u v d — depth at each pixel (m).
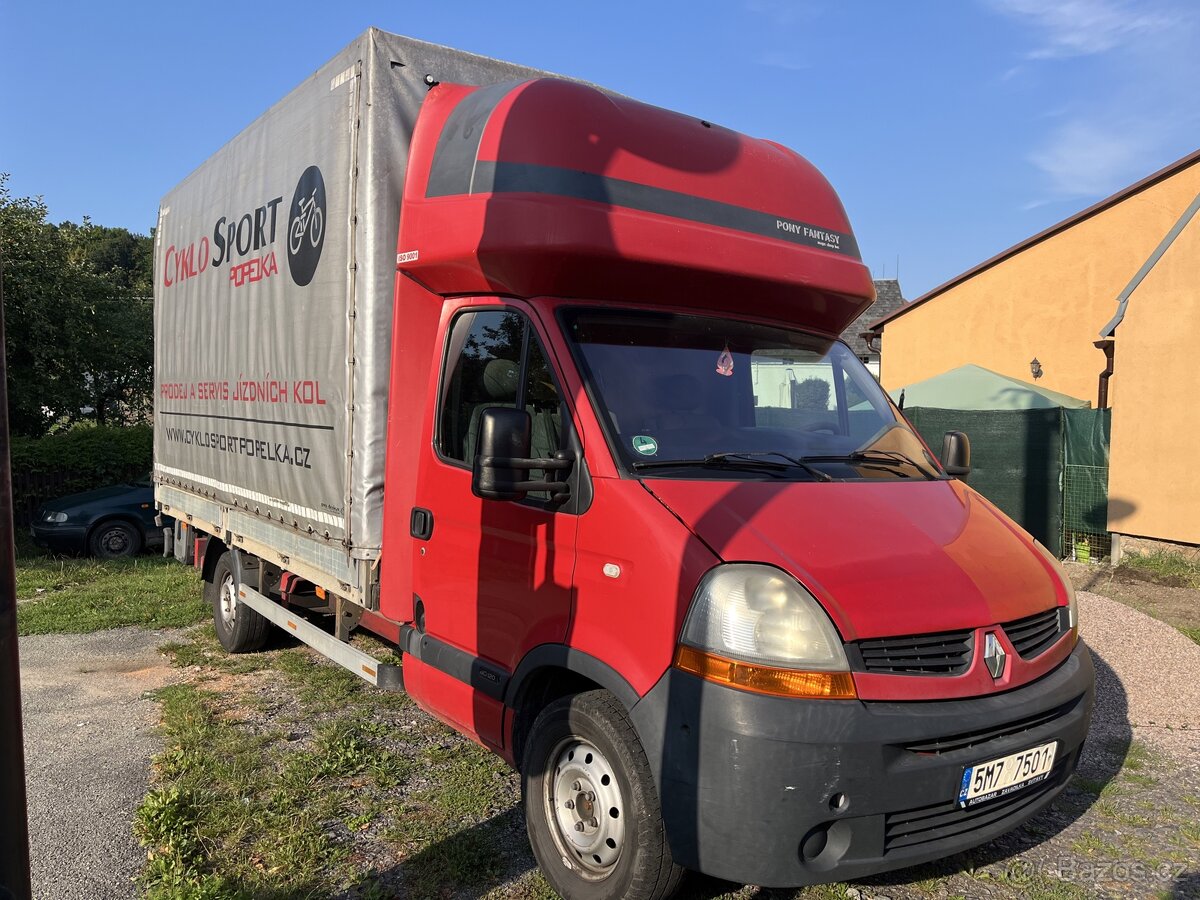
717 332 3.99
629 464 3.28
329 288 4.74
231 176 6.33
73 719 5.59
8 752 1.73
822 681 2.72
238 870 3.65
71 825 4.09
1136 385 10.67
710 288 3.96
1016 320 18.84
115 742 5.18
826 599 2.80
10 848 1.74
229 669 6.64
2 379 1.72
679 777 2.79
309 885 3.52
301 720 5.46
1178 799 4.36
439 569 4.08
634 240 3.65
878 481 3.65
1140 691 5.86
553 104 3.76
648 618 2.97
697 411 3.64
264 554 5.84
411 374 4.28
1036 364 18.44
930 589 2.98
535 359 3.67
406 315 4.25
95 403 20.75
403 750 4.93
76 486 15.84
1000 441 12.03
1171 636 7.04
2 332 1.72
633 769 2.97
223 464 6.59
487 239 3.64
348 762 4.71
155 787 4.51
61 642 7.60
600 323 3.70
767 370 3.99
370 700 5.82
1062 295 18.06
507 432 3.29
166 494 8.26
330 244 4.72
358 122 4.41
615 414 3.42
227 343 6.41
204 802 4.21
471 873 3.61
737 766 2.69
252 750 4.92
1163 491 10.45
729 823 2.71
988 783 2.92
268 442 5.64
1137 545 10.78
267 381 5.62
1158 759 4.82
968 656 2.96
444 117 4.21
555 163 3.65
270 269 5.57
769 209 4.23
